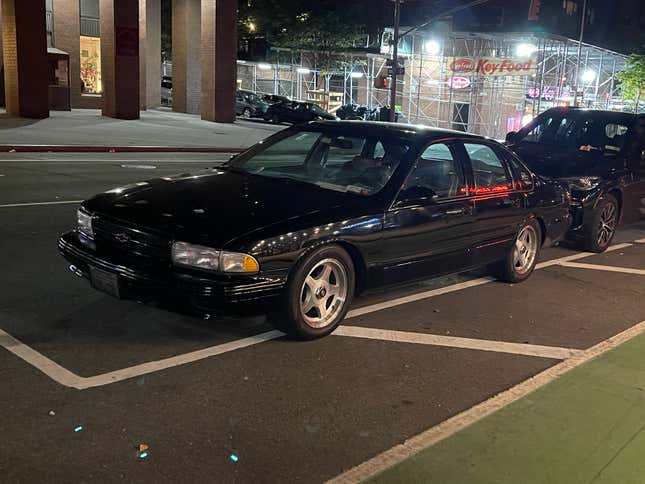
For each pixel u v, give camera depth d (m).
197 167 16.03
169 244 4.36
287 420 3.71
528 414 3.88
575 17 46.28
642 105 43.78
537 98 38.06
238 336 4.89
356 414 3.83
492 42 38.16
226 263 4.27
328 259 4.77
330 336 5.02
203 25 31.64
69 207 9.26
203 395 3.94
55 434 3.40
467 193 5.93
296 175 5.71
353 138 5.84
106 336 4.73
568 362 4.78
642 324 5.77
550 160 9.16
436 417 3.85
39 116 25.34
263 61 44.94
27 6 24.28
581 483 3.18
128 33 28.09
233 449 3.37
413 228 5.30
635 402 4.11
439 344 5.04
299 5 43.25
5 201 9.45
